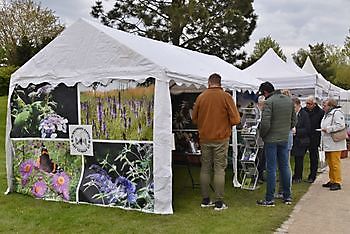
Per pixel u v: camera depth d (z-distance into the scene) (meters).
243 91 8.77
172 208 5.86
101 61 6.06
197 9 20.56
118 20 22.50
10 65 25.52
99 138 6.14
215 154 5.94
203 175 6.06
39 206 6.12
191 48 21.97
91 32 6.14
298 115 8.05
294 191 7.27
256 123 7.76
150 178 5.73
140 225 5.14
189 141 8.98
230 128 6.01
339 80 36.41
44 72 6.54
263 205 6.16
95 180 6.18
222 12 22.53
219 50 22.50
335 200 6.56
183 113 9.28
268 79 12.59
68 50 6.33
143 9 21.80
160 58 6.04
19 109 6.88
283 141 6.04
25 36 27.12
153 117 5.68
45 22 31.39
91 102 6.18
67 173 6.44
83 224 5.21
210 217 5.49
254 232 4.88
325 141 7.49
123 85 5.91
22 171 6.90
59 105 6.48
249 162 7.36
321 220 5.41
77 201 6.27
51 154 6.59
